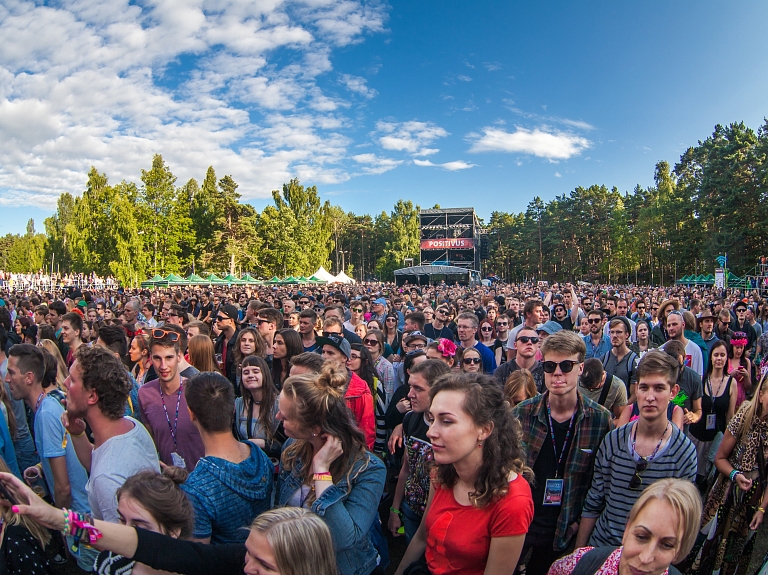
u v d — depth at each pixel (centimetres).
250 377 373
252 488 238
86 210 5531
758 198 4056
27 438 420
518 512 210
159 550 182
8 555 251
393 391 544
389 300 1686
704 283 4400
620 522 288
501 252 9550
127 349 589
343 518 215
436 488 246
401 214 9269
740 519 340
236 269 6034
